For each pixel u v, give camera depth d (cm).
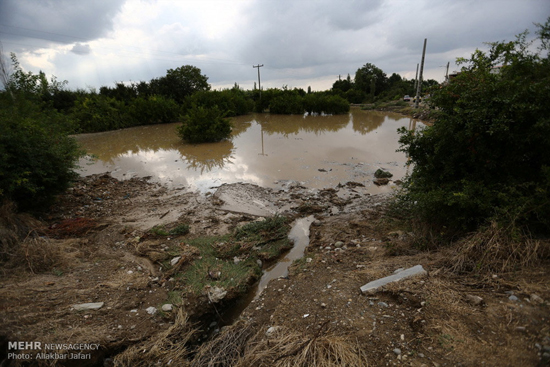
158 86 3058
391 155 1112
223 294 383
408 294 307
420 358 231
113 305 351
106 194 775
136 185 856
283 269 463
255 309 349
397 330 266
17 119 633
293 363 243
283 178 877
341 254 454
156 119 2444
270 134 1744
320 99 2991
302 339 267
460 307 276
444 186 446
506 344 224
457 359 222
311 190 773
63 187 663
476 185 397
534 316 243
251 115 3105
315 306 322
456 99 450
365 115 2833
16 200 570
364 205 665
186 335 322
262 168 991
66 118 953
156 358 289
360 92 5244
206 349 292
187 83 3366
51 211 651
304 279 396
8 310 312
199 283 405
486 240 344
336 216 618
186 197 744
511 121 360
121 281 400
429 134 475
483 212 384
